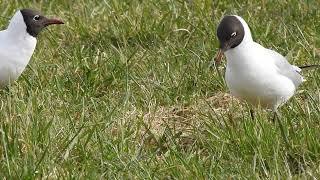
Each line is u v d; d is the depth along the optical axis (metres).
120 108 13.07
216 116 12.27
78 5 17.48
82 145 11.45
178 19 16.34
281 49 15.23
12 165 10.81
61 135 11.77
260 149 11.26
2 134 11.20
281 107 12.91
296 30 15.87
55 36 16.25
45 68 14.68
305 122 11.90
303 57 14.84
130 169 11.04
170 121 12.94
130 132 12.05
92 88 14.04
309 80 13.91
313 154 11.31
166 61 14.88
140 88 13.92
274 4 16.94
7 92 13.32
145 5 16.91
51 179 10.74
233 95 12.55
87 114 12.78
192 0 17.14
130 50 15.59
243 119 11.98
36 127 11.61
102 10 16.95
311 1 16.88
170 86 14.02
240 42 11.92
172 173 10.92
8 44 13.23
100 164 11.23
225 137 11.70
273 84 12.07
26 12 13.34
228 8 17.05
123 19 16.42
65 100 13.46
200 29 16.09
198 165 10.95
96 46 15.83
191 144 12.00
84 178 10.70
